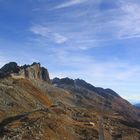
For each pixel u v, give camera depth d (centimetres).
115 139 9100
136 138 9794
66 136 6969
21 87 10875
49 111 8538
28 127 6203
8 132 5812
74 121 9188
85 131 7831
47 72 18438
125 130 10581
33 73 15812
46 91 15450
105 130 9556
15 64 14862
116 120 13362
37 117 7181
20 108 8344
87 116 11012
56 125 7138
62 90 19038
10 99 8625
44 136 6188
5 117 7088
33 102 9838
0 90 8931
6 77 11544
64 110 10456
